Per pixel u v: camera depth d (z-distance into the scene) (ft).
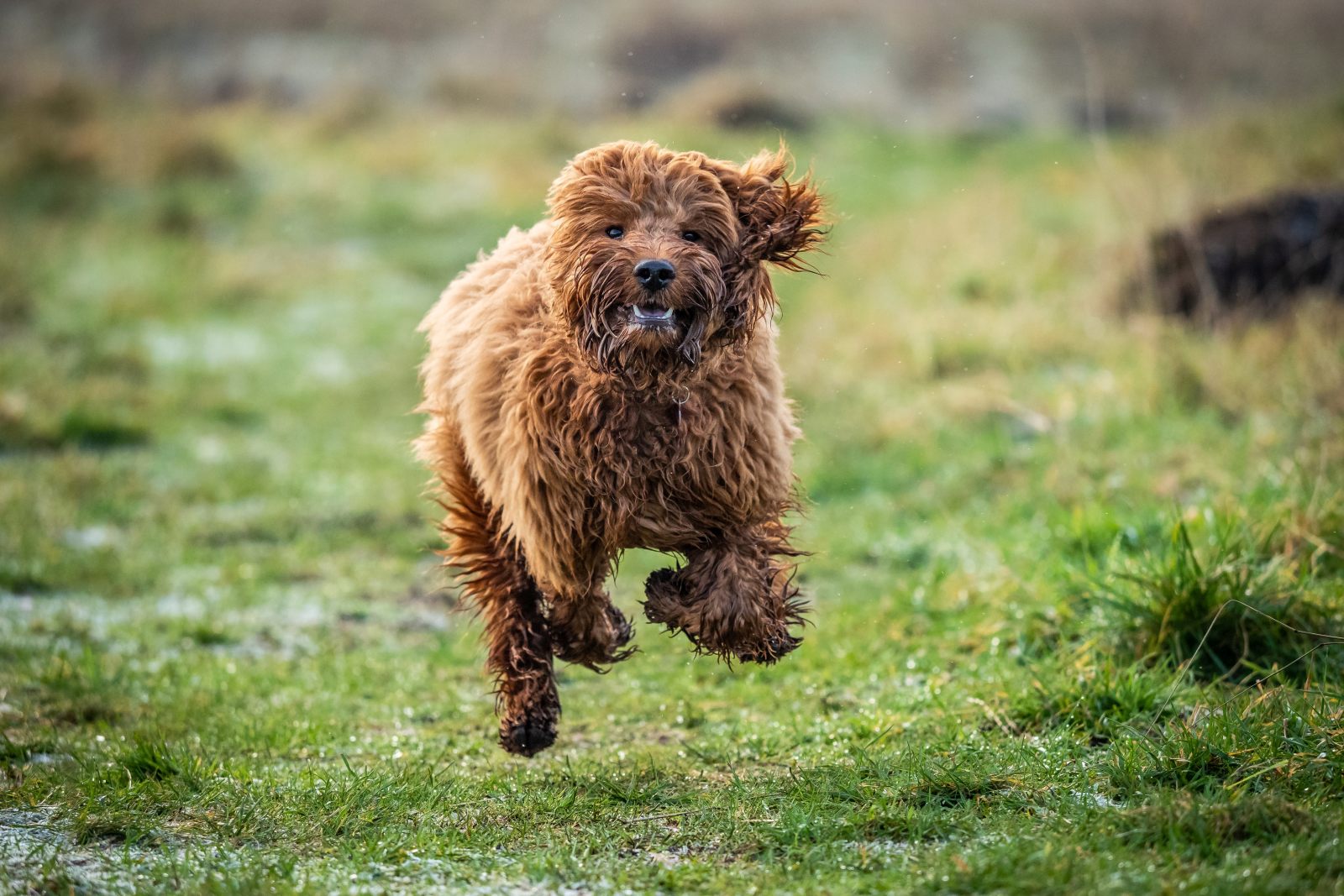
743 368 24.88
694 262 23.63
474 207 97.25
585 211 24.16
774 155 25.45
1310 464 37.88
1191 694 27.73
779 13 142.51
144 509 49.06
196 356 70.54
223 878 21.03
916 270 71.10
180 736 29.86
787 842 22.34
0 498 48.24
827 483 49.24
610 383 24.21
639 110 123.13
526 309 25.79
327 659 35.91
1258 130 77.41
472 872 21.76
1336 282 55.77
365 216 96.07
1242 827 20.89
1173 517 33.99
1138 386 48.73
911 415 53.06
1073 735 26.37
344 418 61.72
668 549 26.07
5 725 30.22
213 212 96.73
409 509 49.65
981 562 37.88
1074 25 130.31
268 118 120.88
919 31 136.98
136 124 111.24
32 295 77.05
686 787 25.75
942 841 21.99
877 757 25.82
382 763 27.84
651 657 35.45
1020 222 77.15
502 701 28.40
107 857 22.61
